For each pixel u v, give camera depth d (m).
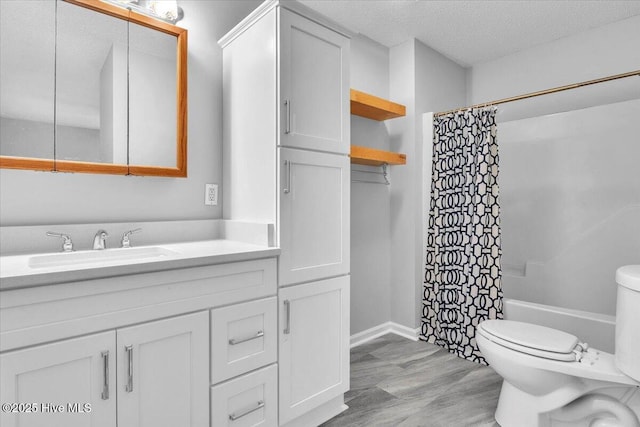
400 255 2.91
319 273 1.67
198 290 1.26
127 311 1.10
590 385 1.44
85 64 1.50
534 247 2.90
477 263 2.44
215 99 1.93
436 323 2.68
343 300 1.78
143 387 1.13
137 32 1.64
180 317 1.21
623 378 1.33
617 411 1.38
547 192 2.84
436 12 2.46
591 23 2.62
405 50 2.88
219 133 1.94
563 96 2.85
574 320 2.03
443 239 2.66
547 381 1.46
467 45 2.96
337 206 1.76
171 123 1.73
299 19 1.60
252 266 1.41
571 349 1.49
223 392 1.32
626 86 2.56
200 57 1.87
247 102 1.73
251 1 2.09
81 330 1.01
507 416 1.62
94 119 1.51
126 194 1.63
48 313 0.96
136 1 1.63
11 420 0.91
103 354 1.05
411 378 2.13
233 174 1.85
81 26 1.49
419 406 1.82
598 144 2.60
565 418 1.49
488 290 2.40
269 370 1.46
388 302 2.97
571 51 2.80
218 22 1.94
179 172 1.74
